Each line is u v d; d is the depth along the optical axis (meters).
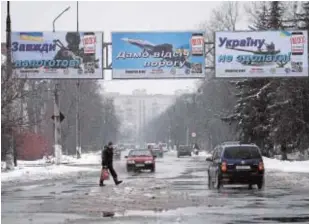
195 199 21.38
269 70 42.47
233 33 42.47
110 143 29.84
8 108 35.75
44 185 30.19
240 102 60.09
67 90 87.62
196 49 42.56
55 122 50.09
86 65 42.62
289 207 18.34
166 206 19.02
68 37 42.62
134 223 14.91
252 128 58.84
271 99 56.78
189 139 134.62
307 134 53.22
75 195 23.64
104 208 18.59
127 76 42.50
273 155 60.94
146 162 44.75
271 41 42.47
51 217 16.36
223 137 90.69
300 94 52.31
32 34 42.47
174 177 36.88
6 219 15.95
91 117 103.25
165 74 42.59
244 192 24.52
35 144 63.75
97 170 45.91
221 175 26.25
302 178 33.03
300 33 42.38
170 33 42.53
